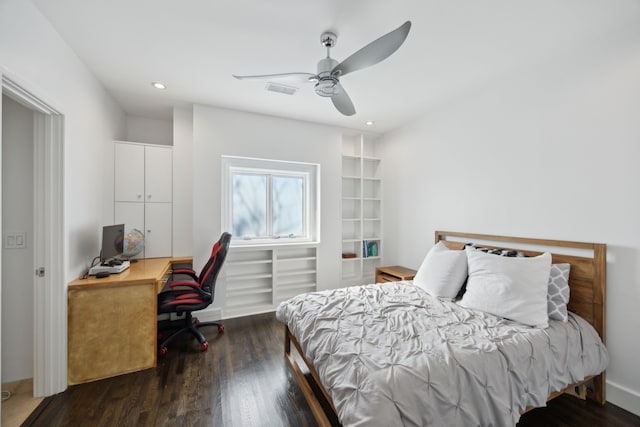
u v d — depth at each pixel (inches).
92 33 74.1
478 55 83.7
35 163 74.1
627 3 62.4
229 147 129.2
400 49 80.5
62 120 76.1
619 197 71.1
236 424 65.8
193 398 74.5
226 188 136.4
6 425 64.9
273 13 66.5
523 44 78.0
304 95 113.2
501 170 99.6
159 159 124.2
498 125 100.5
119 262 100.2
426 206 134.3
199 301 99.6
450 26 70.6
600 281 72.7
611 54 72.2
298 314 80.3
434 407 47.6
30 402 72.2
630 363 69.4
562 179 82.4
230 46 80.1
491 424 50.8
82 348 80.6
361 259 162.1
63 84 76.6
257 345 104.7
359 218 165.2
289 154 141.9
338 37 75.7
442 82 101.2
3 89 58.6
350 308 80.2
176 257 127.1
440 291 91.3
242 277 136.9
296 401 73.8
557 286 75.4
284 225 152.6
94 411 69.4
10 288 74.8
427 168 133.6
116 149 117.2
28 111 75.7
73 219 82.7
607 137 73.1
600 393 72.3
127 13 66.7
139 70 93.7
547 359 61.5
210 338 110.3
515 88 94.9
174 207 126.6
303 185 156.1
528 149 91.2
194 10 65.7
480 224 107.5
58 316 76.0
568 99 81.0
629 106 69.4
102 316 82.8
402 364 51.6
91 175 95.7
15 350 75.5
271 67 91.7
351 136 172.7
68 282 79.7
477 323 69.9
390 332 65.3
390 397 45.4
